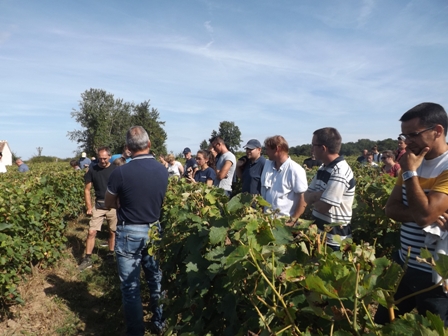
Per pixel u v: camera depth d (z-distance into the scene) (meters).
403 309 2.47
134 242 3.72
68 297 4.99
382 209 4.61
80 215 10.77
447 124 2.21
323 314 1.40
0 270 4.32
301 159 25.61
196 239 2.71
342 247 1.73
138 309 3.73
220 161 6.58
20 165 16.78
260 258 1.64
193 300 2.52
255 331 1.77
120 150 66.25
